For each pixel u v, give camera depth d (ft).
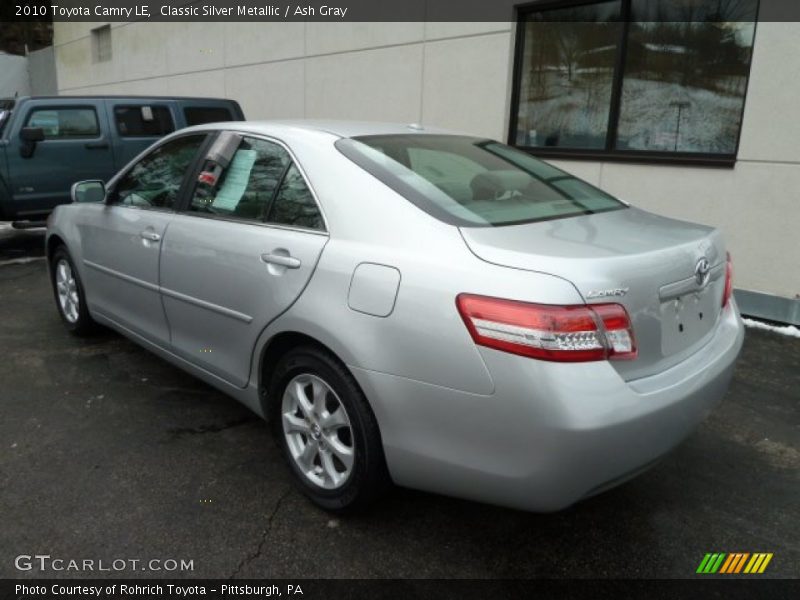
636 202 21.44
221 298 10.70
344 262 8.76
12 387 13.67
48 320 18.19
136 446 11.39
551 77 23.71
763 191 18.45
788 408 13.33
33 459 10.90
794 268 18.16
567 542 9.13
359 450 8.77
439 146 10.94
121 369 14.70
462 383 7.57
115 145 29.17
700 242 9.03
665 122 21.15
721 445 11.87
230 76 38.04
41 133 26.86
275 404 10.07
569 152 23.12
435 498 10.03
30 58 67.05
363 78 29.66
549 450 7.16
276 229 9.96
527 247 7.89
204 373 11.66
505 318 7.28
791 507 10.04
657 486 10.55
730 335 9.61
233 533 9.12
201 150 12.08
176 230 11.76
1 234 31.99
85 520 9.32
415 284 7.99
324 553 8.79
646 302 7.80
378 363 8.22
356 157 9.65
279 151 10.50
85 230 14.92
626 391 7.41
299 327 9.16
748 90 18.30
